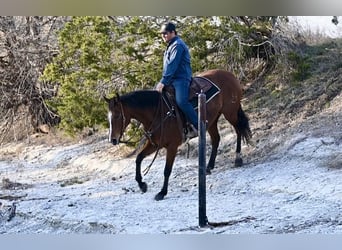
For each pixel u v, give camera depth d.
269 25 15.32
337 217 8.52
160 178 12.14
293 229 8.16
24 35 19.12
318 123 12.96
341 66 14.88
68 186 12.67
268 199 9.91
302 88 14.70
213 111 11.41
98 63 14.25
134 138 13.92
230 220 8.81
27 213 10.12
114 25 14.23
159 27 13.99
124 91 14.24
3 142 19.92
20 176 14.48
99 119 14.59
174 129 10.56
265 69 16.08
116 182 12.52
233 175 11.62
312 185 10.19
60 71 15.22
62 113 15.13
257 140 13.15
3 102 19.53
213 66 14.93
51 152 17.19
